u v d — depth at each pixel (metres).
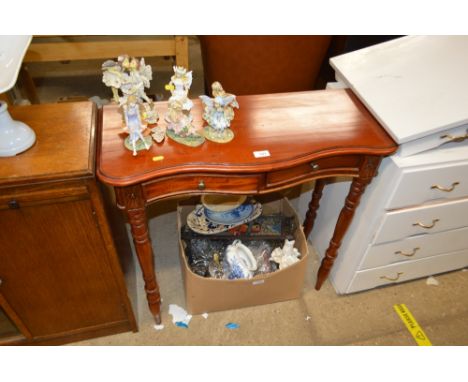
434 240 1.48
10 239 1.00
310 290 1.68
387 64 1.34
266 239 1.56
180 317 1.54
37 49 2.05
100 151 0.99
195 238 1.53
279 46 1.88
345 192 1.45
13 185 0.88
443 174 1.19
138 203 1.01
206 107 1.06
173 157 0.99
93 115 1.11
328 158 1.11
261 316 1.57
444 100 1.17
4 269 1.06
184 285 1.55
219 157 1.01
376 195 1.27
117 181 0.91
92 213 1.01
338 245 1.45
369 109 1.20
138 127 0.97
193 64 3.06
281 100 1.25
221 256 1.57
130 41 2.11
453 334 1.55
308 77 2.10
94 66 2.96
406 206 1.27
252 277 1.43
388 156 1.17
